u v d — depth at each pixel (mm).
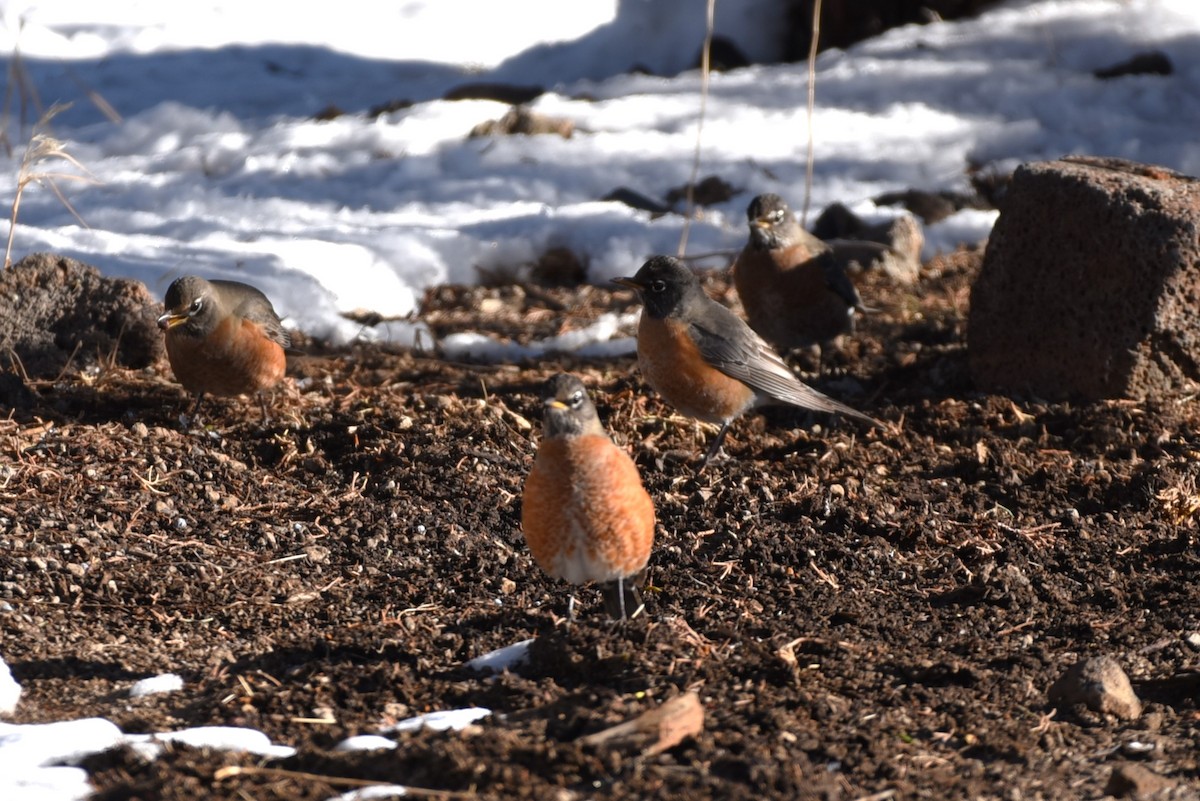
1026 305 12859
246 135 23109
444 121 23547
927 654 7844
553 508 7582
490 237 18703
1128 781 6137
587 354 15141
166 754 6355
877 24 27875
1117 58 25047
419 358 14664
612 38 29047
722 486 10734
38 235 16734
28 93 16922
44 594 8523
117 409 12164
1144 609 8562
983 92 24234
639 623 7688
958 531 9922
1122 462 11180
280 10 31031
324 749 6535
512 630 8195
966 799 6141
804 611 8539
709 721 6734
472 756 6199
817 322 14773
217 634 8148
